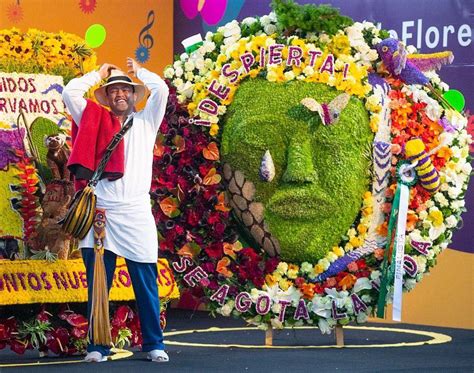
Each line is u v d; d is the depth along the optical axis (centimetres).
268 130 941
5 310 891
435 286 1180
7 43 926
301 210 943
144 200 874
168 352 941
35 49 935
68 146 928
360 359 891
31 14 1243
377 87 963
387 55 955
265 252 973
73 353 916
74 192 905
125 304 939
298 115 941
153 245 874
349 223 959
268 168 931
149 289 876
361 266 963
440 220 973
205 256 971
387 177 962
